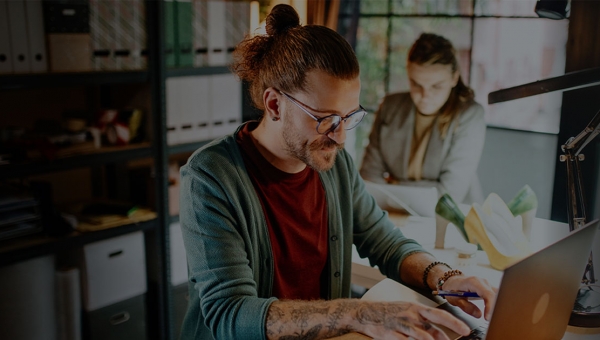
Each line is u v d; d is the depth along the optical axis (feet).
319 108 3.80
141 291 8.90
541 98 6.22
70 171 9.36
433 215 6.86
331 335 3.68
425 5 6.98
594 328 4.33
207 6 8.91
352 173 5.01
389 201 7.06
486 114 6.65
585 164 5.90
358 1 7.61
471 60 6.65
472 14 6.58
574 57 5.95
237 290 3.87
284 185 4.38
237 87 9.59
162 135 8.68
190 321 4.42
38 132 8.00
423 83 6.91
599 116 4.56
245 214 4.18
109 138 8.58
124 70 8.18
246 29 9.50
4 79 6.99
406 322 3.53
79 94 9.45
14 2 7.05
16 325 7.70
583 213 4.83
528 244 5.91
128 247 8.63
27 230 7.75
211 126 9.34
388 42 7.41
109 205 8.87
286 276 4.47
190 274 4.19
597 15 5.73
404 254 4.83
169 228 9.11
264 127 4.26
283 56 3.93
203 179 4.06
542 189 6.36
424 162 7.02
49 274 7.99
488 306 4.06
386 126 7.25
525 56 6.29
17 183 8.32
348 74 3.81
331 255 4.69
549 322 3.77
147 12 8.28
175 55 8.70
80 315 8.32
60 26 7.46
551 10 5.60
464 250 5.86
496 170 6.64
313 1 7.57
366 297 4.53
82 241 8.04
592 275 4.87
